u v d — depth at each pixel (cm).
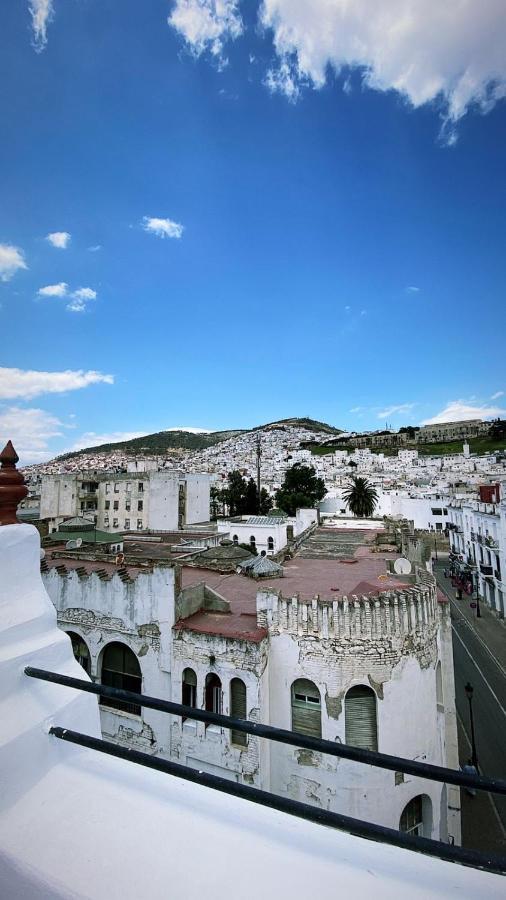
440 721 1958
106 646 1992
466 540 7206
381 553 3127
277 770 1694
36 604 417
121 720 1911
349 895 257
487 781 265
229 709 1686
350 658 1634
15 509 433
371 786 1588
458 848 251
